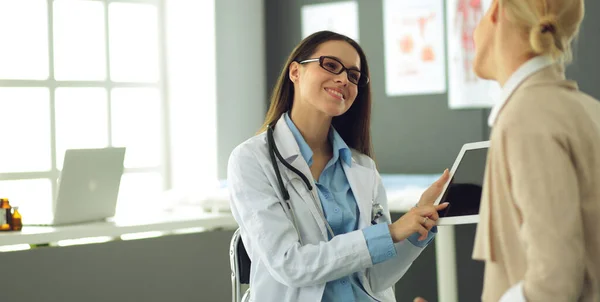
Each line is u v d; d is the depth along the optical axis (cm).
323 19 556
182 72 547
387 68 532
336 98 197
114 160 326
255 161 196
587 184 122
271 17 576
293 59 205
